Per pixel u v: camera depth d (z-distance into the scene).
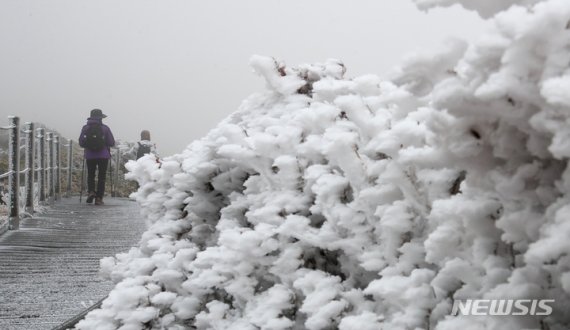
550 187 1.32
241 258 2.45
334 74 3.11
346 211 2.11
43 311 5.23
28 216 12.42
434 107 1.31
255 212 2.46
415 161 1.64
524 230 1.35
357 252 2.08
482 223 1.46
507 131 1.30
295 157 2.48
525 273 1.34
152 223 3.51
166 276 2.93
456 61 1.35
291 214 2.33
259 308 2.34
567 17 1.10
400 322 1.71
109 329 2.93
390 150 1.80
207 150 3.12
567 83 1.07
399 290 1.73
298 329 2.30
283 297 2.29
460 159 1.40
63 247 9.06
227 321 2.58
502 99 1.21
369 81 2.38
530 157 1.34
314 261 2.37
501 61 1.17
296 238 2.41
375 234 2.08
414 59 1.38
